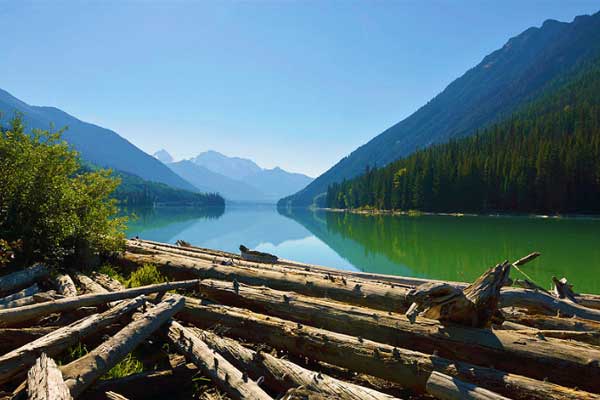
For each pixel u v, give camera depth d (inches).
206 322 196.9
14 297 201.6
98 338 168.4
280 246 903.7
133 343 147.2
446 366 139.1
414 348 158.6
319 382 131.6
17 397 112.9
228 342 163.0
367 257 725.9
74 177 339.3
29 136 306.3
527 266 605.3
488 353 145.3
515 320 218.4
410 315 161.5
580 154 2608.3
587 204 2532.0
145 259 315.9
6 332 148.0
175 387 149.1
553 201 2578.7
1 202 279.7
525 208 2672.2
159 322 165.8
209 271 275.3
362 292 220.8
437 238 1104.2
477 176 2940.5
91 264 305.7
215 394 144.5
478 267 603.2
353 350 154.1
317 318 184.5
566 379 134.2
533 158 2837.1
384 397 120.0
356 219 2463.1
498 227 1572.3
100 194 340.8
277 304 199.2
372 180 4298.7
